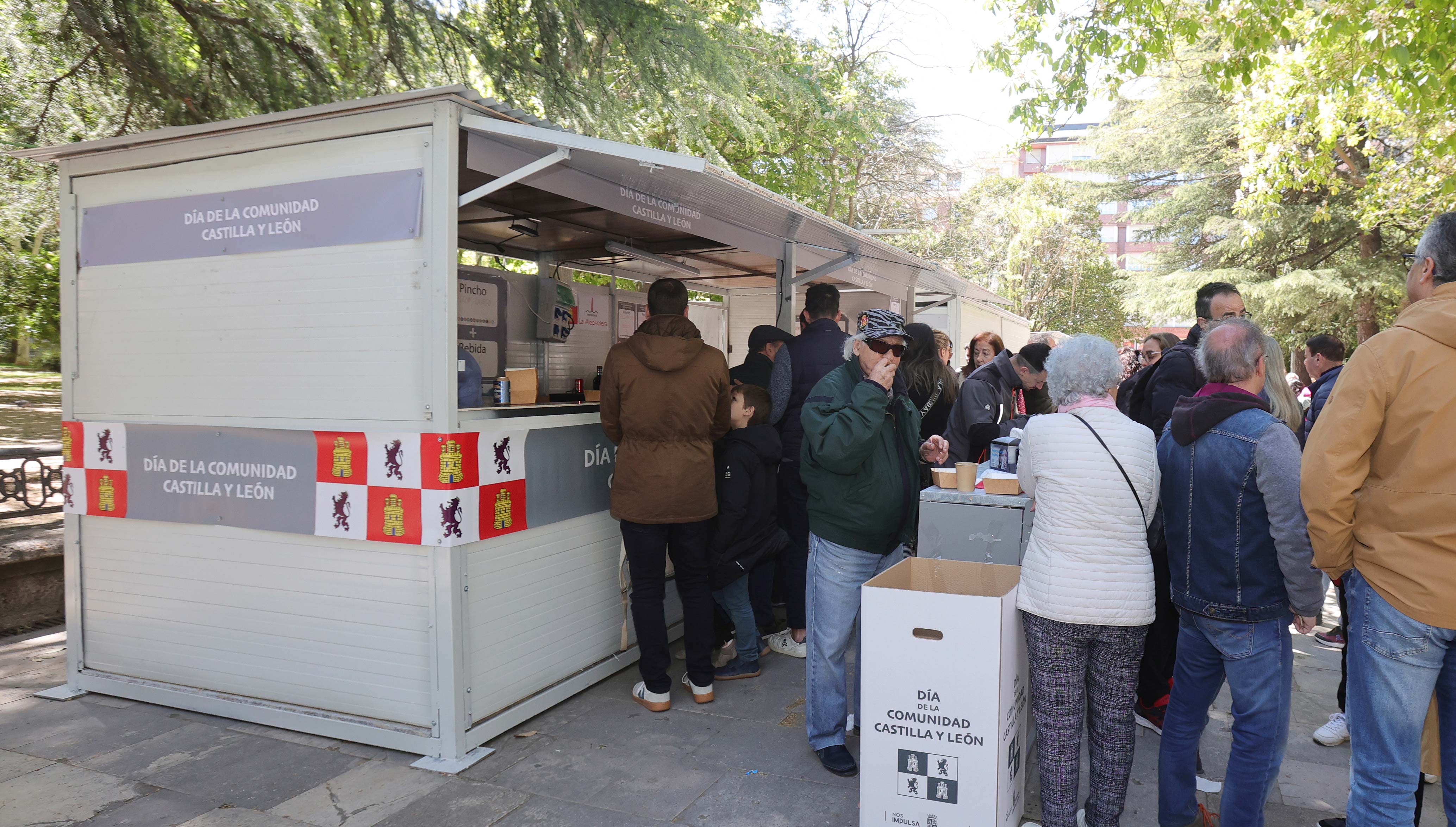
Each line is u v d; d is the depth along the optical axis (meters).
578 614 4.14
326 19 6.93
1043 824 2.66
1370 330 23.44
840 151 15.89
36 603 5.38
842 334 4.85
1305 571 2.34
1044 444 2.60
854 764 3.31
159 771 3.32
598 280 8.80
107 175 4.00
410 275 3.33
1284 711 2.52
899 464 3.30
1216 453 2.49
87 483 4.10
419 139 3.31
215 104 6.96
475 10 7.43
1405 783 2.14
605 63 7.95
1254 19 7.45
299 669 3.68
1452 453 2.02
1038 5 8.40
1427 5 6.21
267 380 3.65
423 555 3.38
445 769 3.31
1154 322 28.11
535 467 3.77
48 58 6.76
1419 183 10.53
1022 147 9.04
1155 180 31.50
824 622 3.34
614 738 3.64
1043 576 2.56
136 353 3.95
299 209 3.55
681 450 3.83
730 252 6.54
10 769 3.34
